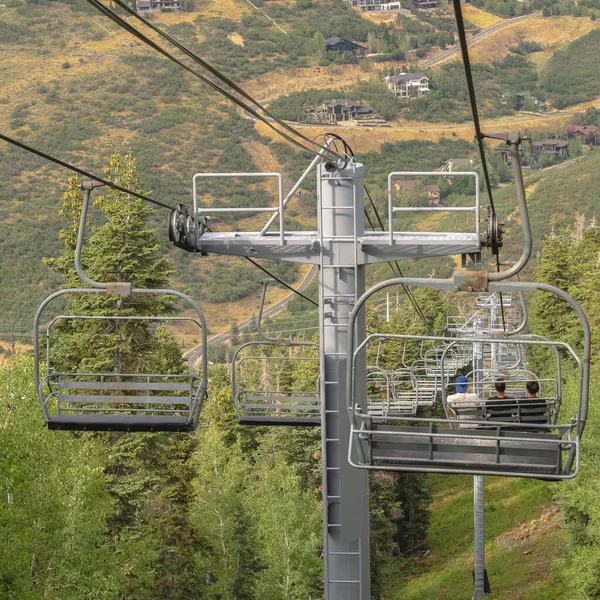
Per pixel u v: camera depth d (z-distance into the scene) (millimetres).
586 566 38469
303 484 61938
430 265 155750
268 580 43125
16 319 194875
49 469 31672
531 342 11453
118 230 40188
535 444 12344
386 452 12633
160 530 41219
